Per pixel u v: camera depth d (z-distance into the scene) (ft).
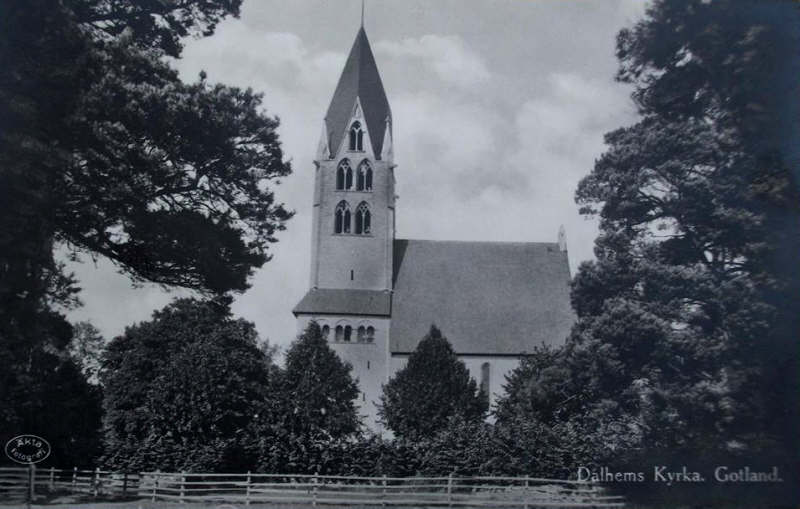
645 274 109.09
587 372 111.04
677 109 114.93
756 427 96.02
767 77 99.66
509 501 100.32
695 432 99.35
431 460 125.70
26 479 101.30
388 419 198.90
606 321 108.06
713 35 104.88
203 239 94.38
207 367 167.53
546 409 125.39
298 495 112.57
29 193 81.46
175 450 131.34
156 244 92.99
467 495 104.88
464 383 201.36
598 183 118.83
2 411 95.81
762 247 98.27
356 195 270.67
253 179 97.40
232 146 95.66
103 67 89.10
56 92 85.92
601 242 115.34
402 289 266.57
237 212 99.40
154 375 176.86
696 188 104.27
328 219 268.62
